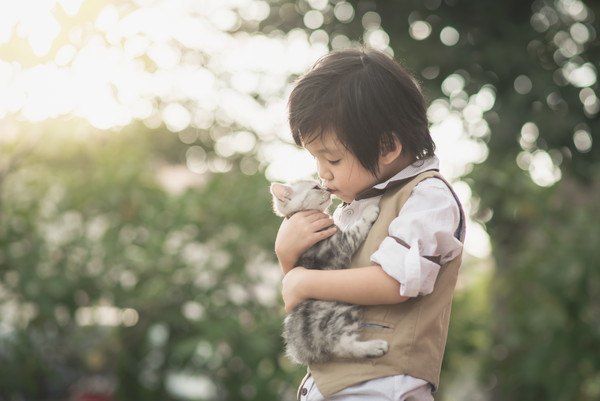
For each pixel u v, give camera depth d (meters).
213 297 8.58
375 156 2.76
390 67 2.83
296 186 3.27
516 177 8.95
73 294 8.74
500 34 10.45
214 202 8.88
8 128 8.84
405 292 2.61
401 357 2.69
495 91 10.35
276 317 8.47
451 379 10.10
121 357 8.92
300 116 2.79
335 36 10.70
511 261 9.67
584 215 8.74
